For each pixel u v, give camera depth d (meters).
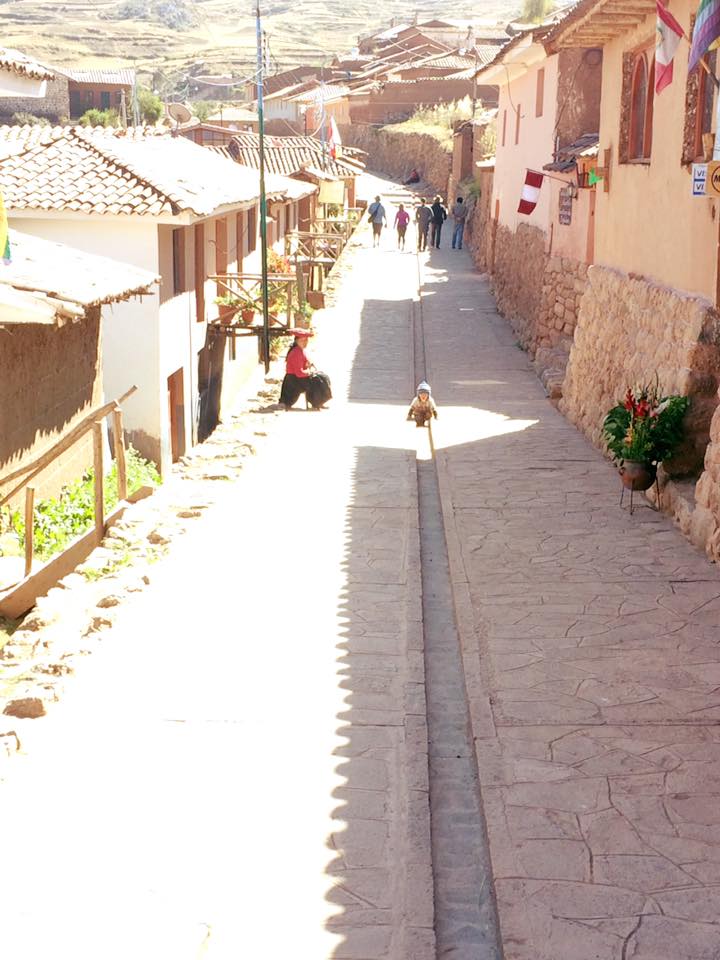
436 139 59.03
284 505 12.08
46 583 10.16
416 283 35.59
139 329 18.77
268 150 43.12
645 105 14.29
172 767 6.12
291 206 37.19
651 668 7.48
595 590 9.11
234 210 23.28
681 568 9.61
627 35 14.59
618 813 5.66
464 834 5.75
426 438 16.62
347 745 6.42
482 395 20.05
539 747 6.40
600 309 15.80
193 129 44.09
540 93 25.61
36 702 6.73
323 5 166.62
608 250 15.84
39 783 5.92
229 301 23.23
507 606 8.80
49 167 19.20
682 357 11.58
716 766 6.14
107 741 6.42
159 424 19.06
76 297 12.41
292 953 4.55
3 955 4.48
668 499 11.23
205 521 11.38
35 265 13.39
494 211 34.09
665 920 4.77
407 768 6.16
